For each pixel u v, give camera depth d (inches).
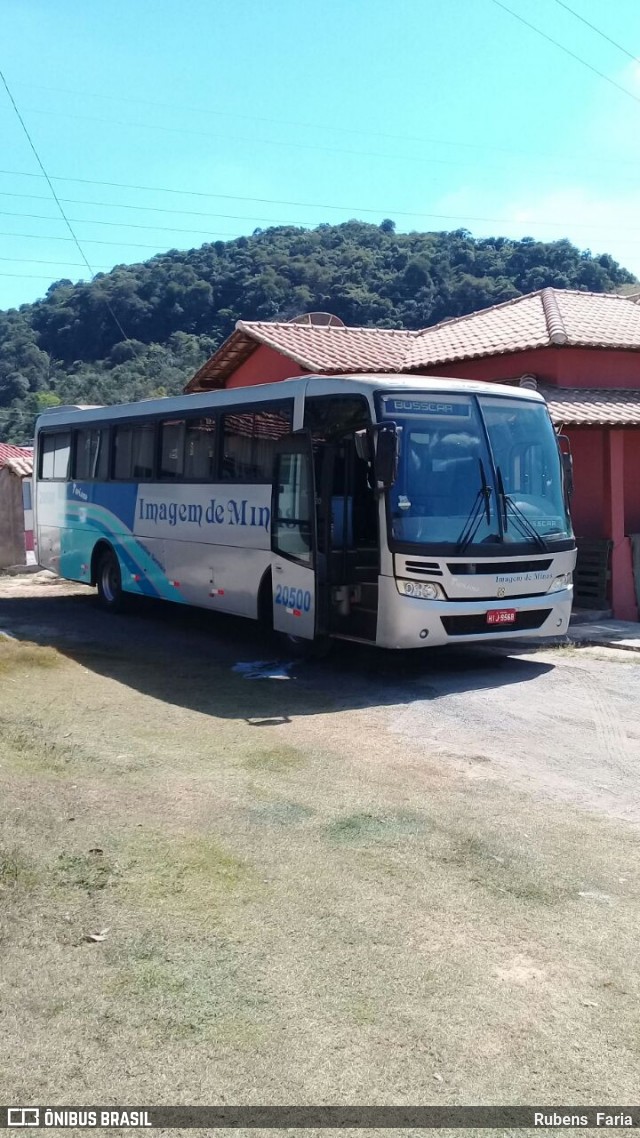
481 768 265.3
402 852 202.8
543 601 385.7
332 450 384.2
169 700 337.1
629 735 303.0
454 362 664.4
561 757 278.4
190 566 486.3
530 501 389.1
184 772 253.3
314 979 153.0
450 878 191.0
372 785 247.0
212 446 469.1
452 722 315.3
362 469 372.2
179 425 499.5
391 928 170.2
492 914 176.7
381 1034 139.6
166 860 194.2
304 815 223.3
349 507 377.7
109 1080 128.3
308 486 393.7
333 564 385.1
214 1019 141.6
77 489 608.7
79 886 180.5
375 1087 128.5
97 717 307.7
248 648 448.1
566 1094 128.4
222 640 472.1
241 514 442.9
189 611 579.5
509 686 370.9
